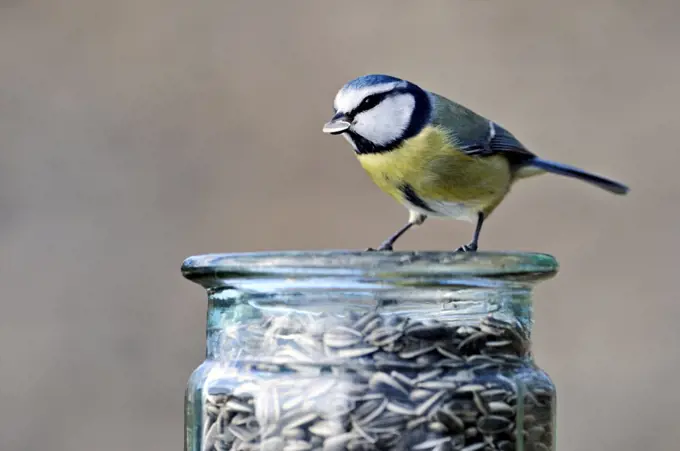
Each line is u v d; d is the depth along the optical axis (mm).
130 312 10977
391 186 7070
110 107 12016
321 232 10969
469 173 6996
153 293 11102
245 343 4020
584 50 12000
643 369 10578
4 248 11273
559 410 10500
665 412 10367
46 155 11828
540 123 11805
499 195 7297
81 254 11273
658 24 12023
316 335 3891
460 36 12070
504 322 4047
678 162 11531
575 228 11031
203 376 4152
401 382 3840
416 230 10672
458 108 7113
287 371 3895
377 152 6922
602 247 10930
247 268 3883
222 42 12188
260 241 11094
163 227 11352
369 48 12016
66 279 11148
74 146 11844
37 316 10969
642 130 11719
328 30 12180
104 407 10500
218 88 11977
